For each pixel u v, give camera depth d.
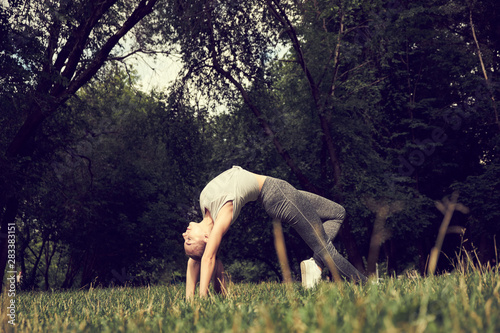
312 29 14.57
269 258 21.75
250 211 17.66
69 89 11.16
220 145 16.41
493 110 15.45
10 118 10.87
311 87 14.27
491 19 15.80
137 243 20.67
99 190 18.38
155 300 3.42
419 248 16.48
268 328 1.18
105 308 2.90
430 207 16.23
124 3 12.63
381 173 14.99
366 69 14.56
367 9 13.72
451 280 2.29
